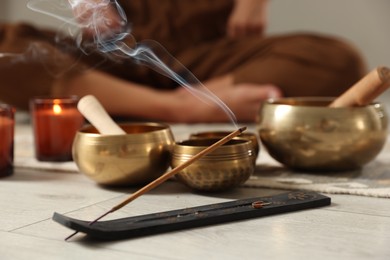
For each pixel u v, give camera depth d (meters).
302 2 3.28
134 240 0.83
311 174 1.08
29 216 0.91
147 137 1.01
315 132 1.05
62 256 0.79
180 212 0.88
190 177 0.97
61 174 1.12
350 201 0.95
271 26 3.34
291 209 0.91
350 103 1.06
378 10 3.20
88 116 1.05
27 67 1.74
